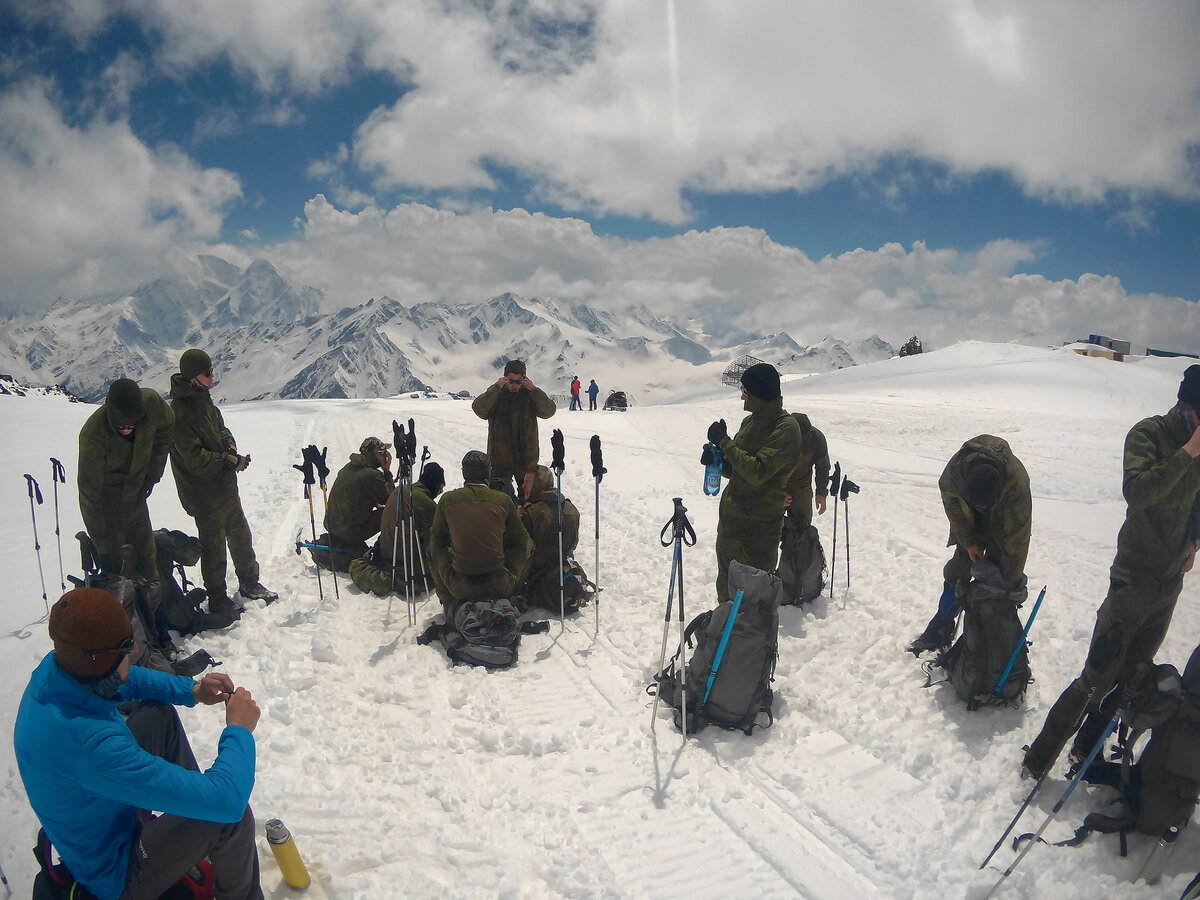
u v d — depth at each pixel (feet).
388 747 14.85
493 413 23.35
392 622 20.53
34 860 11.79
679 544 15.34
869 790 13.70
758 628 15.19
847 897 11.40
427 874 11.74
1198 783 11.30
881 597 22.20
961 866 11.83
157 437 17.67
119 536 17.66
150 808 8.70
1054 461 44.52
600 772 14.25
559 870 11.74
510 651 18.33
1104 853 11.89
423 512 22.16
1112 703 13.15
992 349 157.69
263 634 19.22
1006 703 15.69
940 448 50.39
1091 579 23.72
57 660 8.86
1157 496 12.60
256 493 36.22
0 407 69.46
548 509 22.06
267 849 12.19
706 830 12.80
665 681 16.60
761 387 18.06
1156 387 114.32
